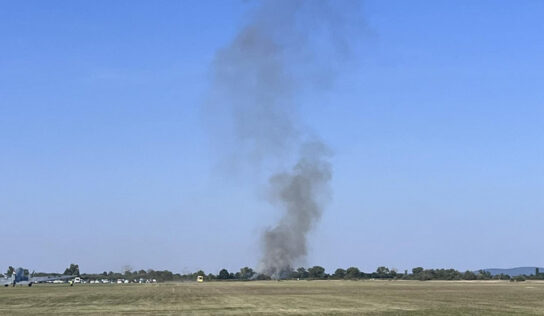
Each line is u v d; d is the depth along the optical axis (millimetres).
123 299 89250
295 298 89875
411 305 71500
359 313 58250
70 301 83875
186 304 75125
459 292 114250
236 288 144875
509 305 71188
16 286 181125
